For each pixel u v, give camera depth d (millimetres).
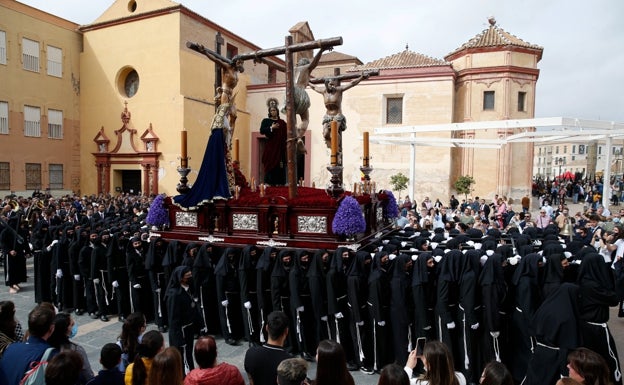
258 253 8625
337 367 3795
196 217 9672
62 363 3684
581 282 6031
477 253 7027
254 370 4492
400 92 28859
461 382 4285
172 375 3873
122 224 11461
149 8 28078
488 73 28328
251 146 33125
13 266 12023
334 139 8266
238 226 9102
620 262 9750
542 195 33719
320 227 8203
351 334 7586
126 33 28922
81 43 30750
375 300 7172
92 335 8977
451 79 27859
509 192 28578
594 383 3854
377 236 9398
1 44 26109
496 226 14297
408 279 7434
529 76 28500
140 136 28484
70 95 30156
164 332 9219
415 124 28672
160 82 27656
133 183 29953
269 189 10938
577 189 34281
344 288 7609
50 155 29000
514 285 7223
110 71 29609
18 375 4258
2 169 26359
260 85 32625
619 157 62031
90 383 4035
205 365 4266
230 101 10078
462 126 17219
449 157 28203
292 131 9234
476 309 6879
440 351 3814
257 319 8383
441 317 6965
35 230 11531
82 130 30766
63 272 10633
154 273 9289
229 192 9383
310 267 7816
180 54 27078
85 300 10469
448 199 28297
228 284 8594
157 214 9883
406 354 7164
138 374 4094
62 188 29781
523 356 6824
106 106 29797
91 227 10859
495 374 3639
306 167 30688
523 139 20578
